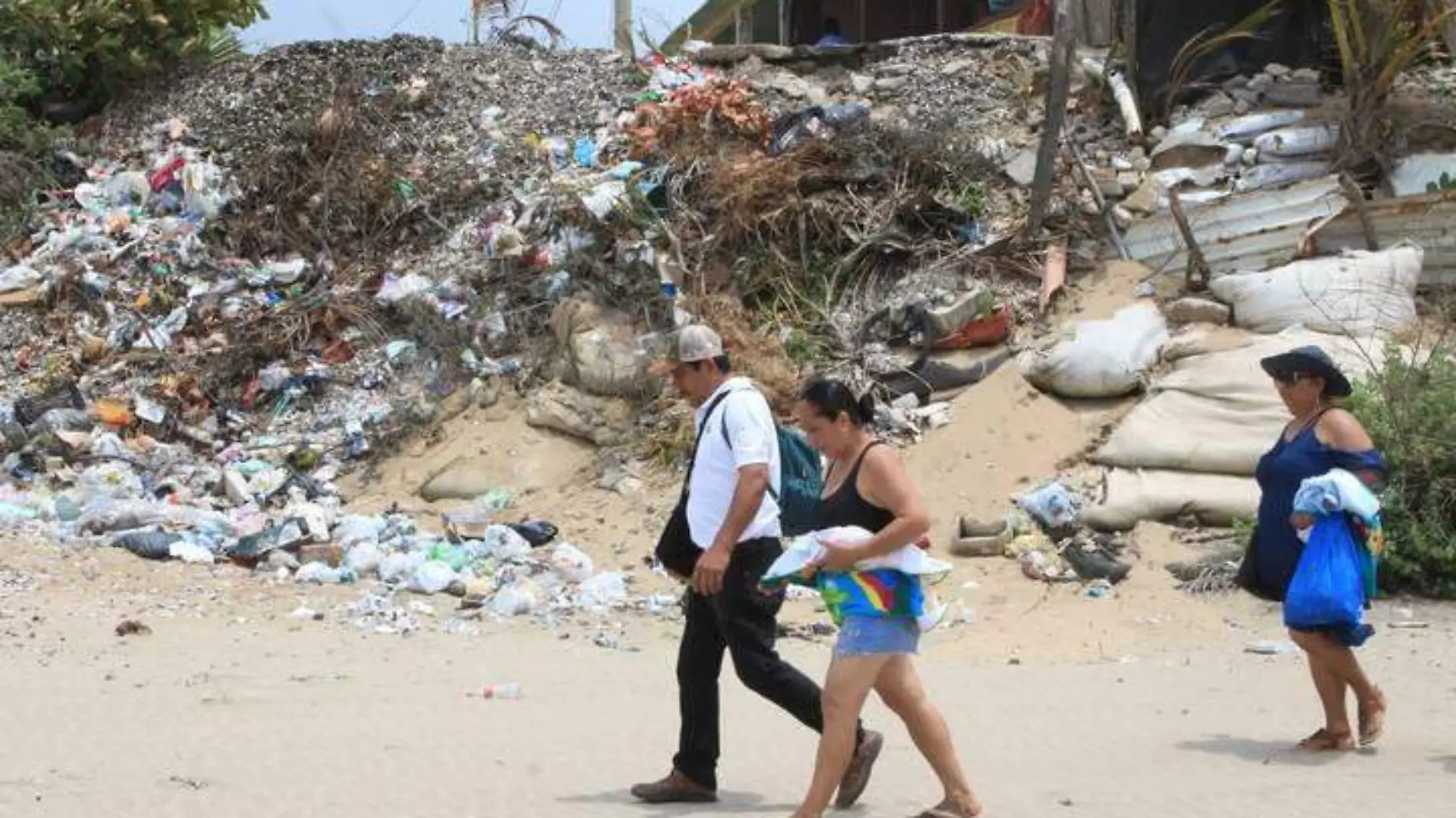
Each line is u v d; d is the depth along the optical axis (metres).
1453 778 11.59
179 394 26.27
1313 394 12.69
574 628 18.52
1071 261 25.23
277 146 30.22
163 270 28.42
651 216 25.95
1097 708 14.59
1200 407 21.88
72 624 17.50
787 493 11.20
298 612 18.58
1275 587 12.88
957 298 24.41
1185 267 24.78
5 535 21.25
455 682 15.50
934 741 10.12
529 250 26.73
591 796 11.34
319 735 13.05
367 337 26.98
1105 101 28.39
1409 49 25.14
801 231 25.56
